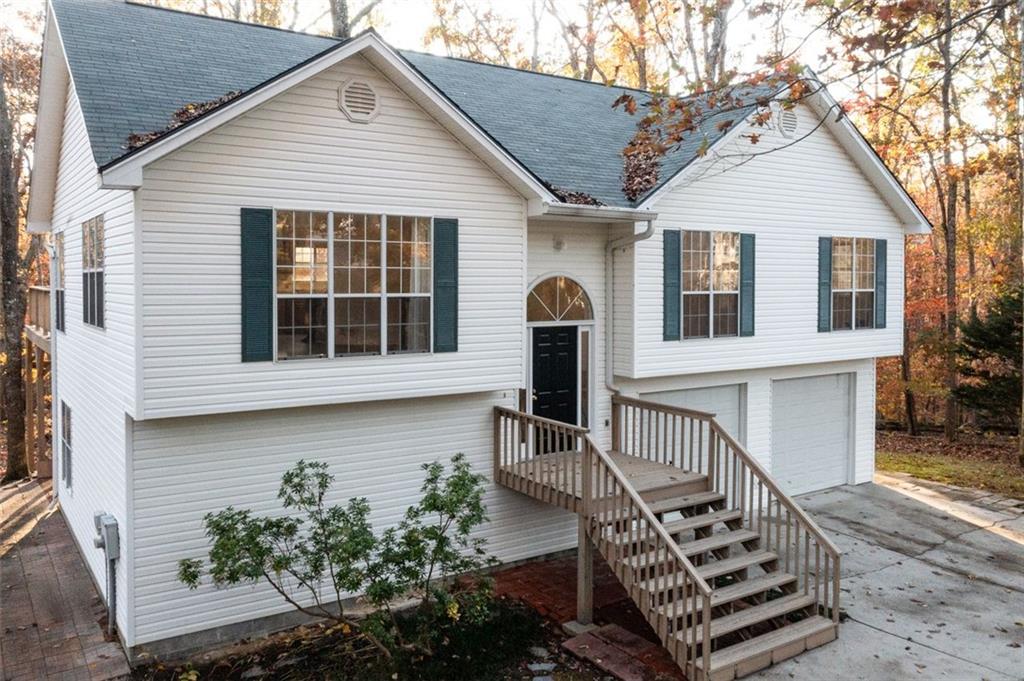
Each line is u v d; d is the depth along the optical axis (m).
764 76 9.92
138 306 8.13
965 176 21.25
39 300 17.31
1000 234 22.50
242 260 8.69
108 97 9.14
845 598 10.32
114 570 9.38
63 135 12.84
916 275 25.09
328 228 9.23
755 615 8.80
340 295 9.36
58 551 12.52
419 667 8.34
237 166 8.62
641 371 12.40
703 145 10.16
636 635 9.25
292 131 8.95
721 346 13.35
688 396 13.99
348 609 10.06
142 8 12.46
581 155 13.18
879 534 13.12
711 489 10.78
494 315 10.55
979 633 9.26
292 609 9.72
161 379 8.30
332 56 8.86
